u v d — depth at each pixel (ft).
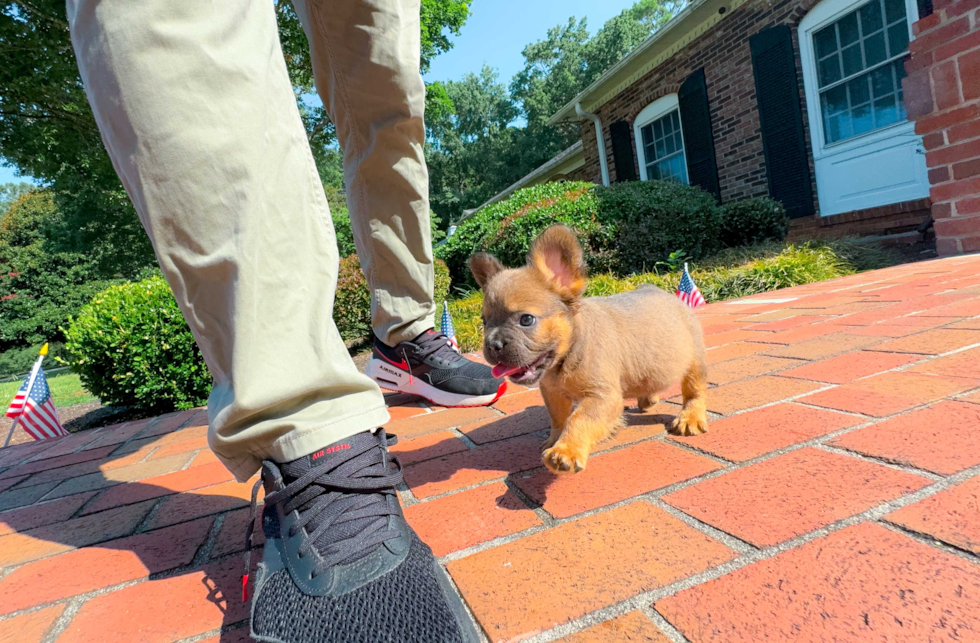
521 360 1.98
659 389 2.32
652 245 8.22
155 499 2.43
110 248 18.69
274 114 1.52
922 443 1.74
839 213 8.91
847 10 8.35
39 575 1.81
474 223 10.43
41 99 8.17
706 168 11.39
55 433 4.52
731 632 1.09
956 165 5.36
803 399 2.32
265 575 1.37
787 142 9.52
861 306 4.00
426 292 3.21
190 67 1.35
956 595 1.09
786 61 9.25
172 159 1.35
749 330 3.94
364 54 2.50
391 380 3.39
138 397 5.24
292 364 1.48
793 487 1.62
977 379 2.19
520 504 1.80
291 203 1.54
